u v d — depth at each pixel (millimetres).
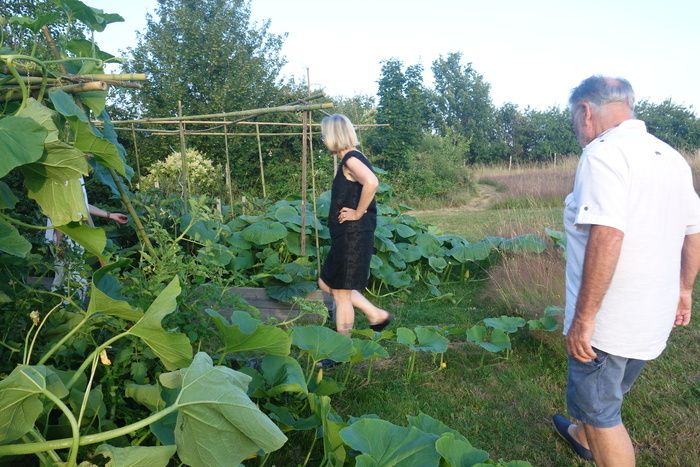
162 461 1546
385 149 16641
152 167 11273
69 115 1772
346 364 3734
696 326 4434
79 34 2822
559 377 3633
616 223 2090
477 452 2229
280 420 2494
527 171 18844
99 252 1990
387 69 16953
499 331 3908
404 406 3215
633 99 2338
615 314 2221
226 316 3938
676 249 2238
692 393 3346
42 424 1906
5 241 1857
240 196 12320
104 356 1982
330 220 3924
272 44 17312
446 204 15398
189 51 15531
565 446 2879
